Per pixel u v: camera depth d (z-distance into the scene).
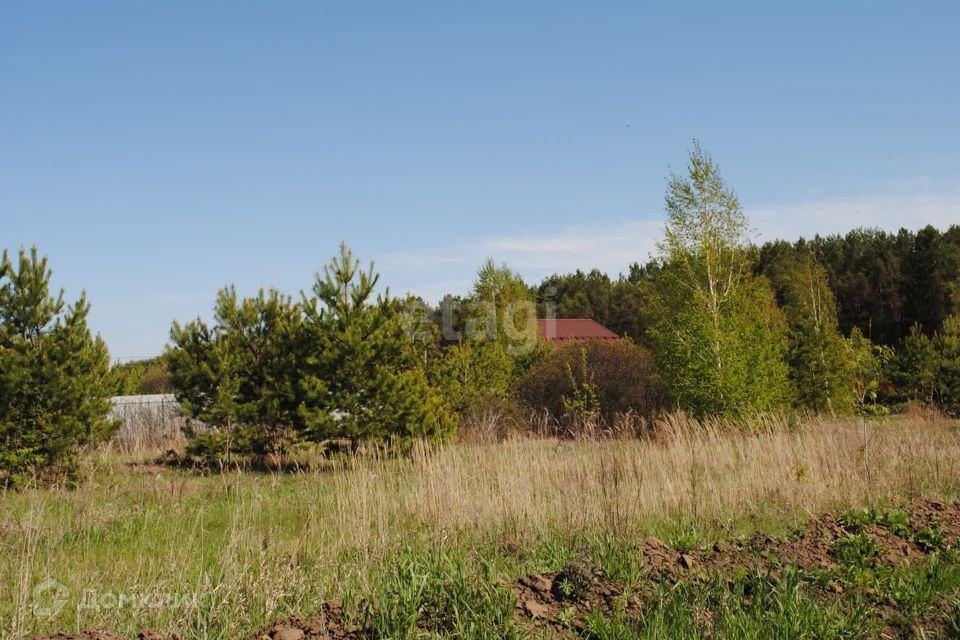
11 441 12.09
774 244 61.19
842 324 51.22
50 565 6.16
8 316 12.60
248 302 16.05
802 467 9.45
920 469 10.77
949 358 24.97
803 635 4.62
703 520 8.00
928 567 6.01
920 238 51.81
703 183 21.98
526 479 8.76
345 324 15.03
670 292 22.08
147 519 8.27
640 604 5.07
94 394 12.92
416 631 4.53
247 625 4.84
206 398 15.58
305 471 14.00
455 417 16.53
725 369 19.44
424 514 7.84
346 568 5.95
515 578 5.78
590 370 22.11
